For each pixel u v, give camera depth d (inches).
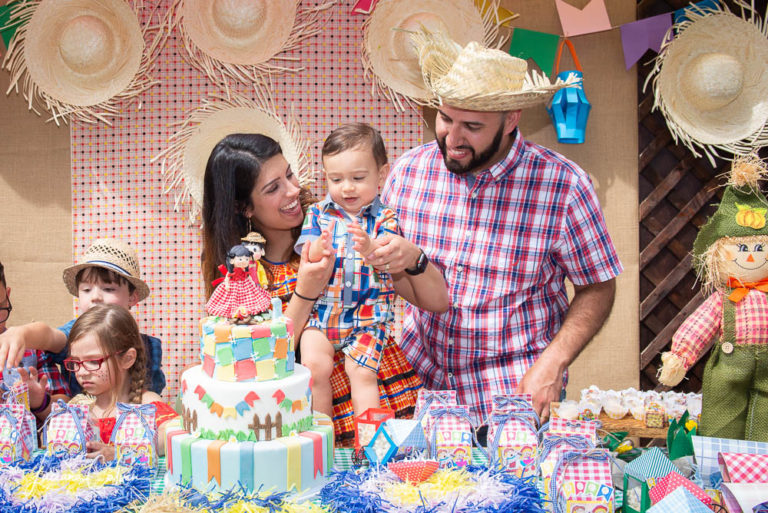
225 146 93.2
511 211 96.8
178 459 67.7
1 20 120.3
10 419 73.8
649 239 129.0
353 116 123.6
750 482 63.6
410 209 101.7
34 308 127.2
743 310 96.7
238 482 63.2
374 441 72.8
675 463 72.7
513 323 98.3
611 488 65.5
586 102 118.3
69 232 126.9
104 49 118.9
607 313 97.3
